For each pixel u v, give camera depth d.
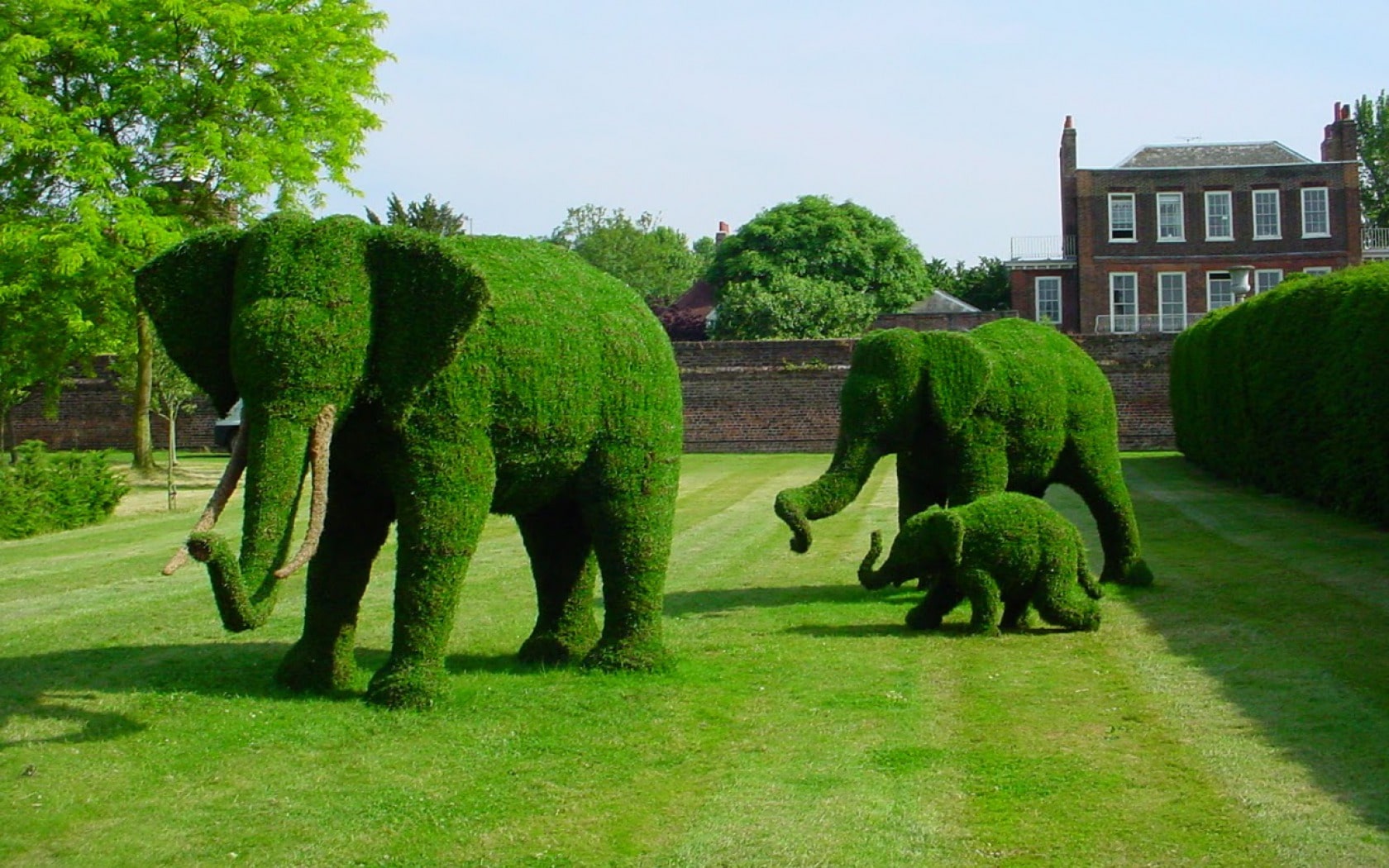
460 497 7.28
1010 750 6.69
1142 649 9.13
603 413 8.09
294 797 6.04
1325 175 50.81
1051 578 9.80
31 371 25.73
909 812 5.76
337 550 7.97
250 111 24.55
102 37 22.78
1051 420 11.38
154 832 5.59
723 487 25.69
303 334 6.65
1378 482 16.06
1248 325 22.28
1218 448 24.95
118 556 15.77
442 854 5.35
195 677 8.40
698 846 5.39
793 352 37.94
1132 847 5.30
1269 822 5.51
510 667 8.75
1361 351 16.27
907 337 10.89
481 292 6.82
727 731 7.11
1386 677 7.97
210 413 38.72
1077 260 52.59
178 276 7.20
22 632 10.34
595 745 6.83
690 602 11.70
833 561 14.59
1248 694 7.68
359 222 7.09
